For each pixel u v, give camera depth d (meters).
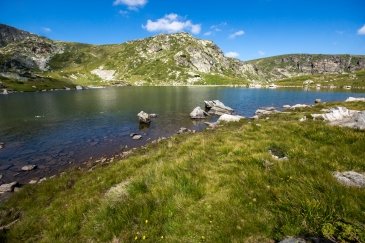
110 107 75.12
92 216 7.92
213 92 148.75
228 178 8.59
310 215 5.95
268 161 9.77
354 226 5.42
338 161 9.16
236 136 15.03
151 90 175.50
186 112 64.31
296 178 7.82
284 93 136.00
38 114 60.81
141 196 8.26
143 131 41.41
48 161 26.12
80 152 29.30
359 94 121.88
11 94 141.75
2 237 8.33
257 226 6.19
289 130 14.62
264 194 7.32
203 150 12.44
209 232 6.29
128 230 7.07
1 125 46.78
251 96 115.44
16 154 28.72
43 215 9.91
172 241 6.27
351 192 6.53
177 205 7.51
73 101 94.62
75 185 13.71
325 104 52.81
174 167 10.01
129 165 14.10
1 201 16.27
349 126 14.91
